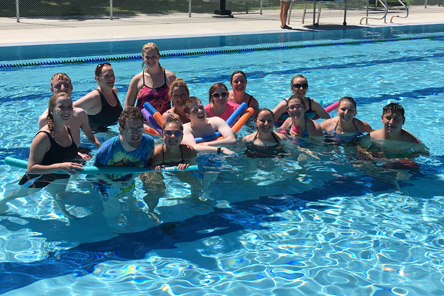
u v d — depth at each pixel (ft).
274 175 11.89
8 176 11.62
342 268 8.15
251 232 9.31
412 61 27.25
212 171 12.03
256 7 52.37
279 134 14.20
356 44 33.22
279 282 7.79
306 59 27.78
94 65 25.41
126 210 10.05
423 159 12.83
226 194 10.85
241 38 33.35
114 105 15.69
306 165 12.50
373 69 25.17
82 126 13.03
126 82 21.86
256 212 10.08
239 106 15.30
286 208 10.26
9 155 12.91
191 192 10.91
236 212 10.07
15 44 26.99
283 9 36.96
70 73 23.35
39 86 20.75
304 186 11.31
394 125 13.25
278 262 8.34
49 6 47.21
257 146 13.62
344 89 21.08
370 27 39.04
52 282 7.73
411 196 10.77
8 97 18.94
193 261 8.38
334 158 12.95
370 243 8.91
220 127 14.03
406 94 20.16
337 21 43.14
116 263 8.29
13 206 10.13
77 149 12.32
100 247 8.75
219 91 15.06
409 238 9.06
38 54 26.84
